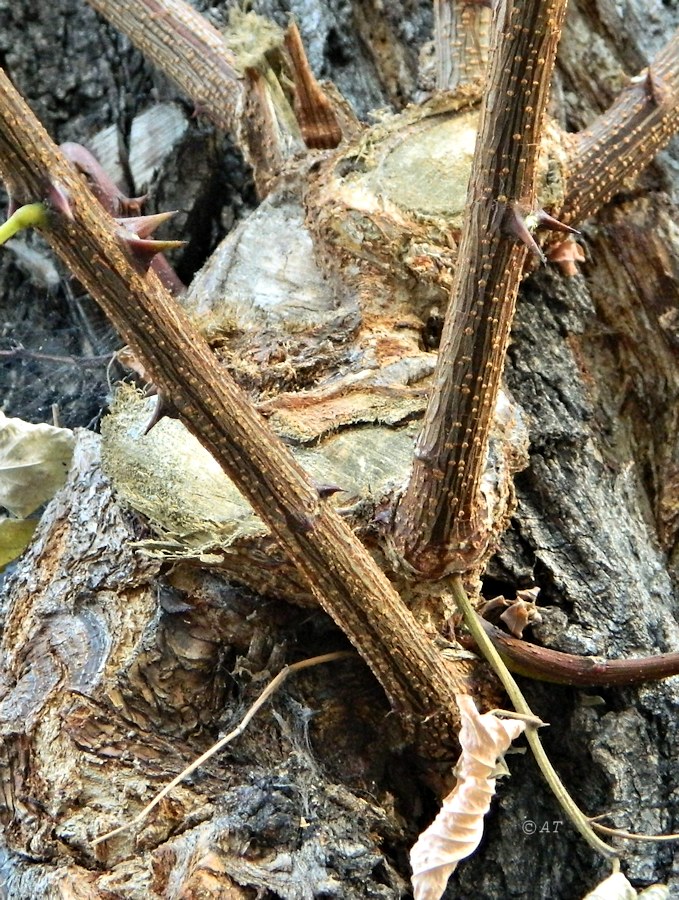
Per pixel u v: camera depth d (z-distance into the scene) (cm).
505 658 32
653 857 31
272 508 25
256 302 36
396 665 27
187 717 31
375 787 32
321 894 27
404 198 35
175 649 31
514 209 23
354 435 31
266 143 41
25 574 34
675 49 40
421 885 23
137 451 32
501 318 24
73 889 28
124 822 29
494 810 33
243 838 28
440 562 28
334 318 35
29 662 32
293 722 31
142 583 32
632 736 32
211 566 30
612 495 39
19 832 30
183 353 23
